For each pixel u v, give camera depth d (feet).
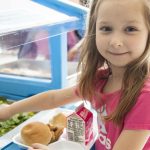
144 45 2.05
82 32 2.84
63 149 2.34
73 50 4.03
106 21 2.03
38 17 2.32
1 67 3.88
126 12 1.96
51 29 2.29
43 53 4.15
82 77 2.60
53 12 2.55
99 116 2.47
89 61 2.55
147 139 2.08
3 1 2.53
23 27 2.02
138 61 2.09
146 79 2.11
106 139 2.40
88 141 2.47
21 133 2.47
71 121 2.43
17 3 2.55
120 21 1.98
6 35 1.91
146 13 2.00
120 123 2.17
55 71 3.38
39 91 3.53
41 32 2.19
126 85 2.15
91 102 2.60
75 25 2.58
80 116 2.39
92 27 2.36
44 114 2.92
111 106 2.33
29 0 2.64
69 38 4.05
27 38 2.09
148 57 2.10
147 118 2.00
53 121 2.73
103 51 2.11
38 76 3.71
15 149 2.45
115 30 2.02
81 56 2.59
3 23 2.04
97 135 2.58
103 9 2.04
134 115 2.03
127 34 2.00
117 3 1.98
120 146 2.06
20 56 4.01
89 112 2.49
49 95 2.77
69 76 3.61
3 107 2.87
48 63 3.99
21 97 3.65
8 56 3.86
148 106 2.01
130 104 2.07
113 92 2.36
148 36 2.06
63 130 2.60
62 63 3.33
